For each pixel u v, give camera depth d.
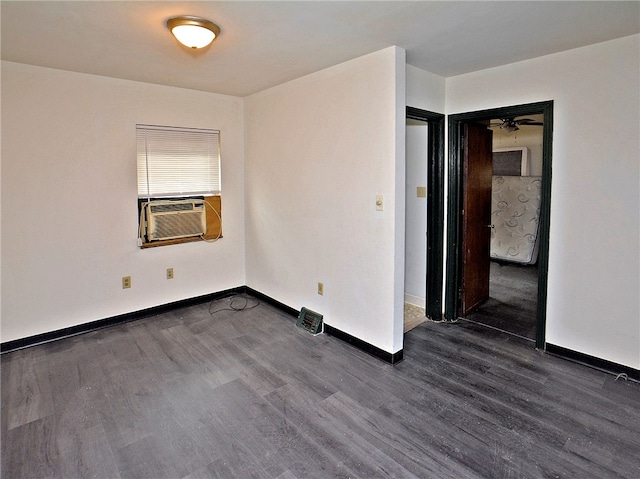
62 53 2.74
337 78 3.09
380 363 2.98
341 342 3.35
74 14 2.08
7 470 1.92
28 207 3.14
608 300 2.75
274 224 4.03
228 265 4.48
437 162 3.57
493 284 4.98
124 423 2.28
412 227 4.10
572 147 2.79
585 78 2.68
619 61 2.53
